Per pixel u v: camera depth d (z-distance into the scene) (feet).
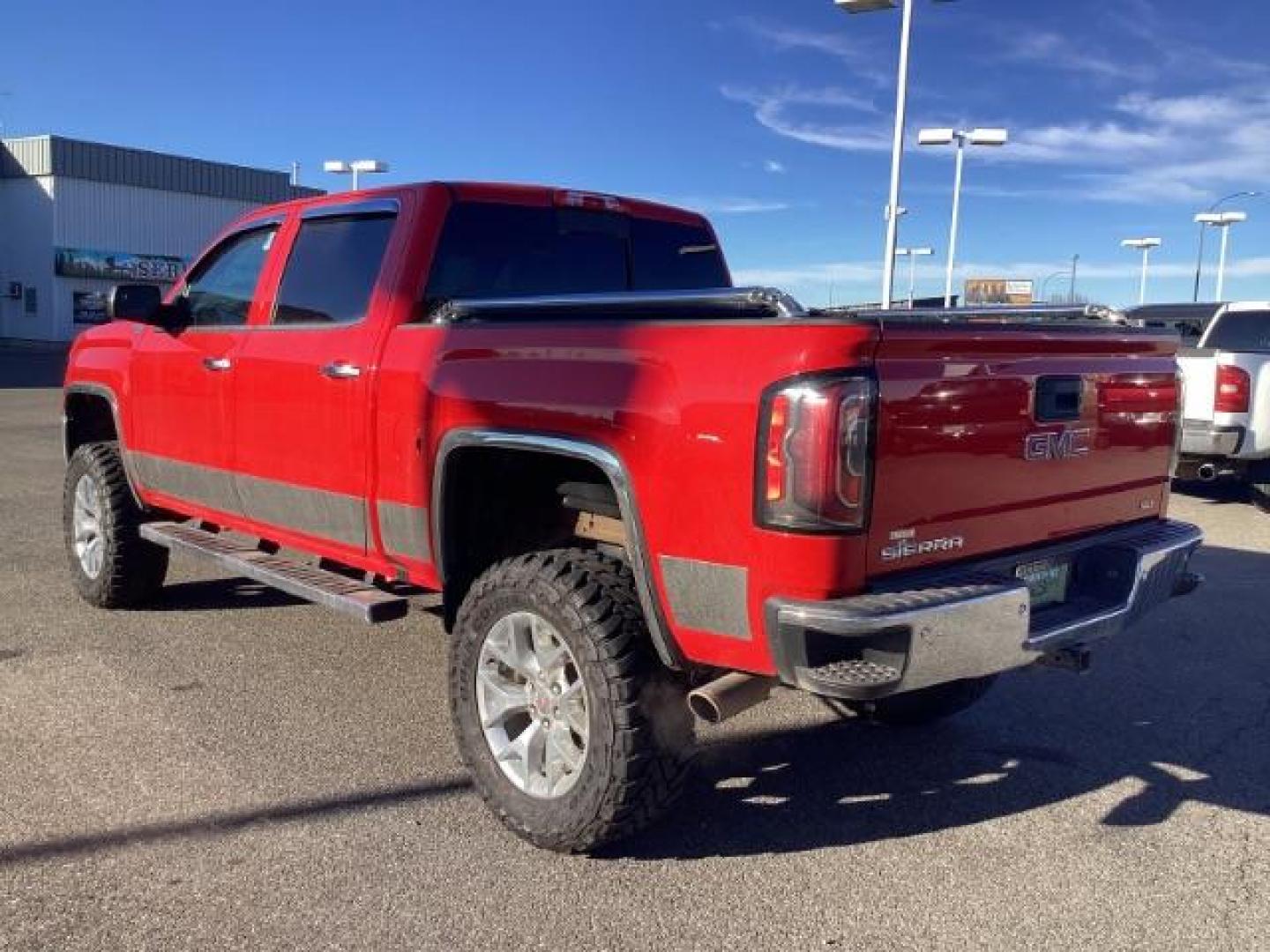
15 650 18.38
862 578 10.09
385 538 14.15
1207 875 11.79
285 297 16.21
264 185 193.16
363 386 14.05
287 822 12.51
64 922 10.41
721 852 12.09
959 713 16.72
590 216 16.57
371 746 14.69
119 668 17.54
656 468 10.73
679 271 17.88
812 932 10.58
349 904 10.86
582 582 11.44
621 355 11.14
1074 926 10.78
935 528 10.76
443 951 10.14
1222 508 36.45
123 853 11.71
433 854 11.86
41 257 168.55
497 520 13.55
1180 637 20.92
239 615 20.67
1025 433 11.65
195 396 17.51
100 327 21.22
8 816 12.48
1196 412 33.96
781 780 14.12
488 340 12.47
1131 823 13.01
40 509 31.50
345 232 15.55
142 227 176.65
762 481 9.98
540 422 11.80
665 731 11.27
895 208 52.39
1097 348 12.59
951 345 10.56
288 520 16.03
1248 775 14.49
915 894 11.31
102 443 21.13
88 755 14.16
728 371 10.25
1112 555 12.63
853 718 16.35
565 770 11.79
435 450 13.01
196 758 14.16
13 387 85.61
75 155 167.43
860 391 9.77
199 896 10.93
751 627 10.27
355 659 18.21
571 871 11.59
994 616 10.41
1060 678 18.47
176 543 17.57
